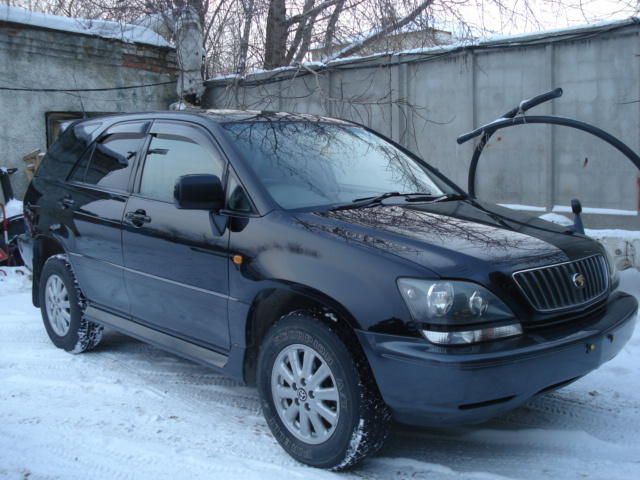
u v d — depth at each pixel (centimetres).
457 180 929
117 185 506
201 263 416
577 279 360
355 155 473
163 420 425
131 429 411
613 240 725
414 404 321
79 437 399
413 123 965
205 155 443
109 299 511
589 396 463
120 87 1156
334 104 1052
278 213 388
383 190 446
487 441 398
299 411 362
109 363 541
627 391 470
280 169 423
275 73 1119
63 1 1234
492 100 885
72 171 566
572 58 816
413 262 330
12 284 814
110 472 355
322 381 352
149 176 480
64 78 1082
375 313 329
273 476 347
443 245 347
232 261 395
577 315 360
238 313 393
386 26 1099
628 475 350
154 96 1208
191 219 427
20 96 1034
